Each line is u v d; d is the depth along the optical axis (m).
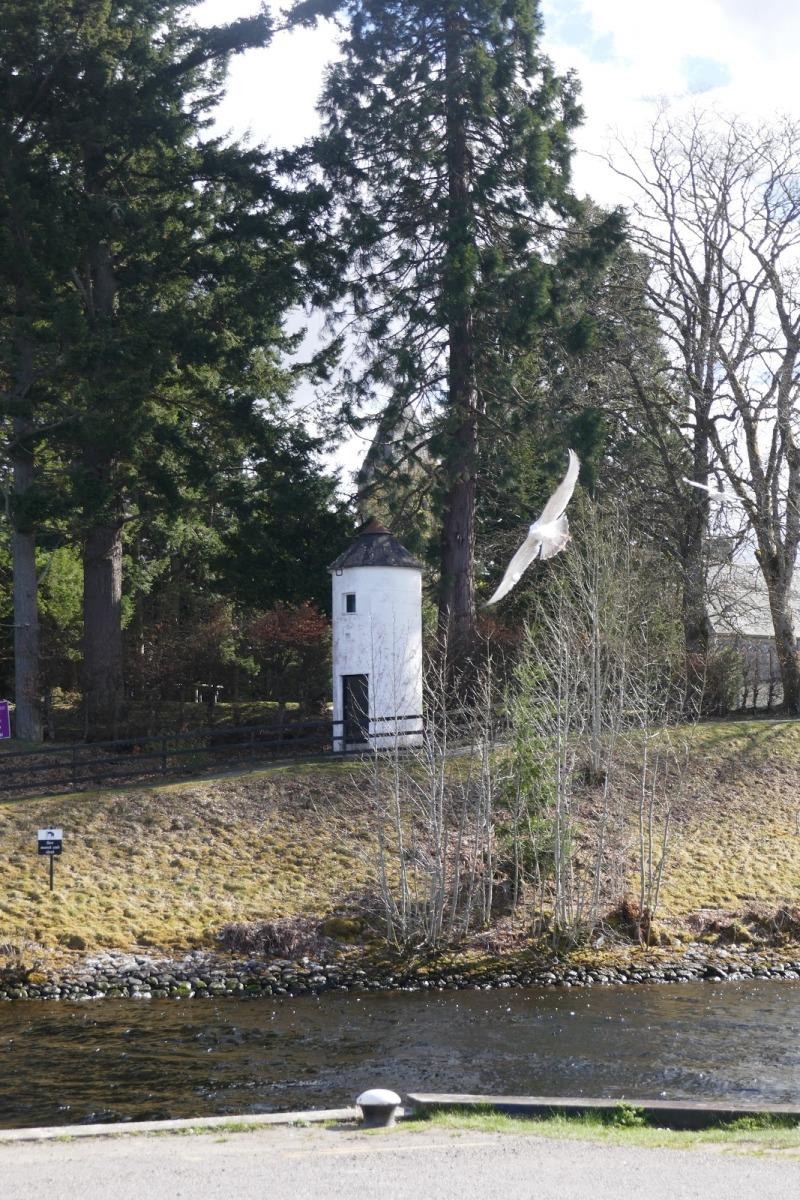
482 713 32.78
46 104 43.94
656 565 44.69
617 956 27.45
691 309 47.22
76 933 26.73
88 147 43.91
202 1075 18.91
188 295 47.72
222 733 36.88
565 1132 13.21
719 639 54.94
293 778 35.59
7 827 31.73
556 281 45.22
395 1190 10.34
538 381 48.25
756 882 31.92
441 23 45.84
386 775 33.84
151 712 47.03
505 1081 18.64
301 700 49.00
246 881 30.05
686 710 43.31
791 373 45.00
